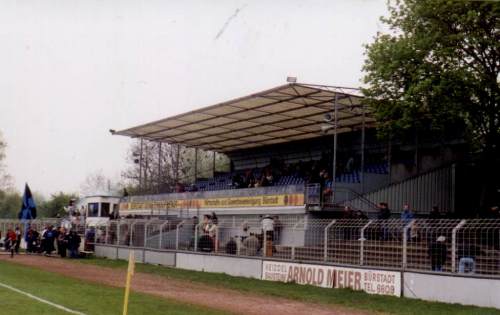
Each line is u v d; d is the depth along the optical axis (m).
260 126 42.72
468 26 28.72
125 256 38.12
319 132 43.19
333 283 23.19
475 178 33.72
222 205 40.28
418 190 34.44
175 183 53.19
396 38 30.80
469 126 31.33
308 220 24.92
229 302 19.31
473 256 18.86
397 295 20.70
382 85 30.55
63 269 30.66
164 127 45.09
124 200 52.38
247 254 28.06
